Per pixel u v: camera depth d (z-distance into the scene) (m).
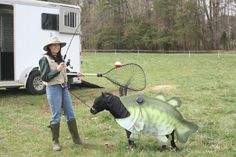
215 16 68.38
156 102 6.56
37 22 13.40
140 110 6.50
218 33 67.88
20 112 10.31
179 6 67.81
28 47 13.23
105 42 66.81
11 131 8.30
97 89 14.71
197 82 17.19
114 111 6.52
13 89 14.45
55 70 6.71
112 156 6.49
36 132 8.24
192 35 65.94
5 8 13.20
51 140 7.62
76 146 7.19
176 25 66.69
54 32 13.80
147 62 32.03
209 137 7.66
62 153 6.84
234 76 20.31
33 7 13.28
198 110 10.34
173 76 20.39
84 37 64.19
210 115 9.78
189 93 13.59
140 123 6.45
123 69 7.27
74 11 14.27
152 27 67.81
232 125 8.66
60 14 13.87
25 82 13.17
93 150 6.94
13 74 13.12
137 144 7.01
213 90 14.42
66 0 39.38
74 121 7.18
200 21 67.75
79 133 8.02
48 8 13.62
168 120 6.46
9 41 13.40
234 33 67.88
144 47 67.19
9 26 13.38
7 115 9.84
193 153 6.59
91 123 8.92
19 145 7.36
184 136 6.52
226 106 11.02
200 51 60.47
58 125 6.97
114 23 68.44
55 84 6.82
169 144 6.77
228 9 68.44
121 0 71.31
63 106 7.08
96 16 63.81
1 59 13.17
